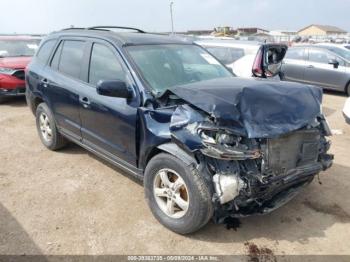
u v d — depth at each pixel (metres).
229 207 2.94
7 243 3.07
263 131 2.80
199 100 2.90
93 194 3.95
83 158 5.02
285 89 3.22
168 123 3.09
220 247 3.04
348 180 4.35
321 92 3.53
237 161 2.82
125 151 3.67
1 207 3.66
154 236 3.19
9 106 8.41
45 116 5.26
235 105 2.80
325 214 3.58
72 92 4.33
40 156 5.10
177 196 3.13
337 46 11.32
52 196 3.90
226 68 4.52
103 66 3.99
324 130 3.46
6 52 9.40
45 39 5.41
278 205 3.12
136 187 4.12
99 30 4.61
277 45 7.31
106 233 3.23
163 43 4.23
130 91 3.50
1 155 5.13
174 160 3.02
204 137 2.77
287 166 3.06
